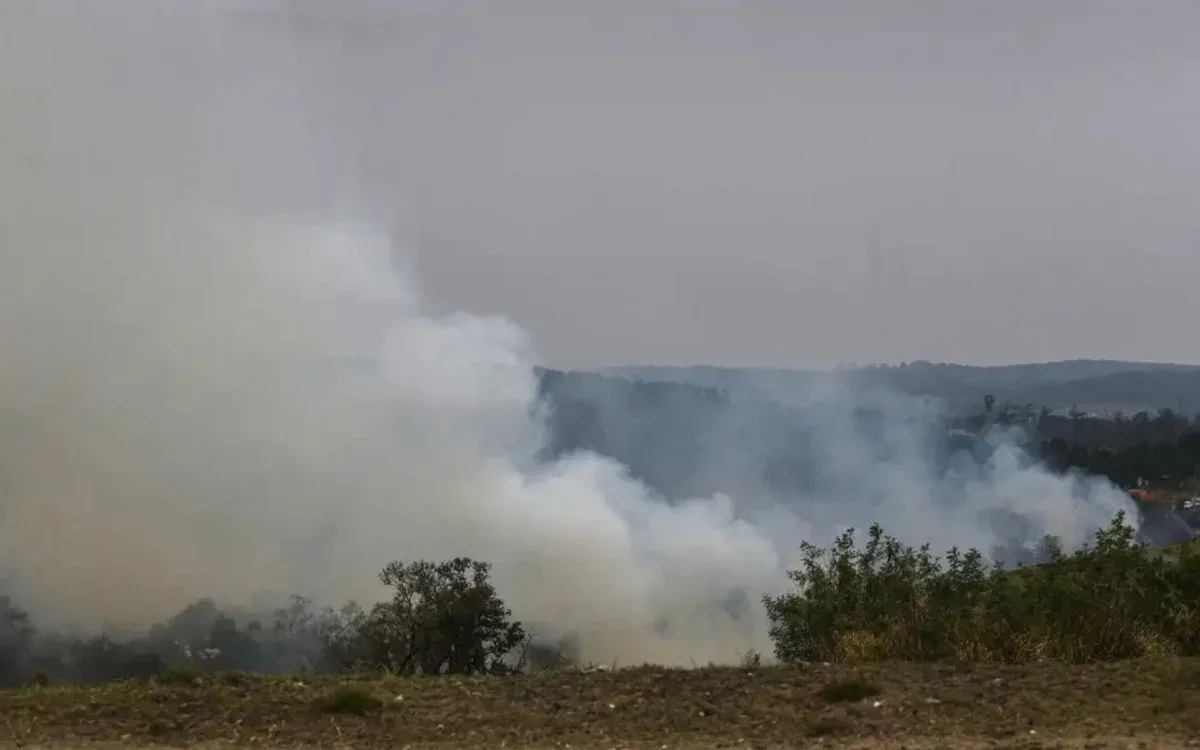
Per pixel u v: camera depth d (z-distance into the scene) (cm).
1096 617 1193
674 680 1062
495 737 905
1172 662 1044
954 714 925
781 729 907
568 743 887
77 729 937
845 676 1028
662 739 892
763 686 1025
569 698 1009
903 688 1002
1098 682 992
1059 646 1152
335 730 930
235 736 918
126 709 980
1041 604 1212
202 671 1116
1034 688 986
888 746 839
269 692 1032
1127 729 863
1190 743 816
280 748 884
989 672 1052
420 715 963
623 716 953
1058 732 863
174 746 890
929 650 1193
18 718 963
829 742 862
